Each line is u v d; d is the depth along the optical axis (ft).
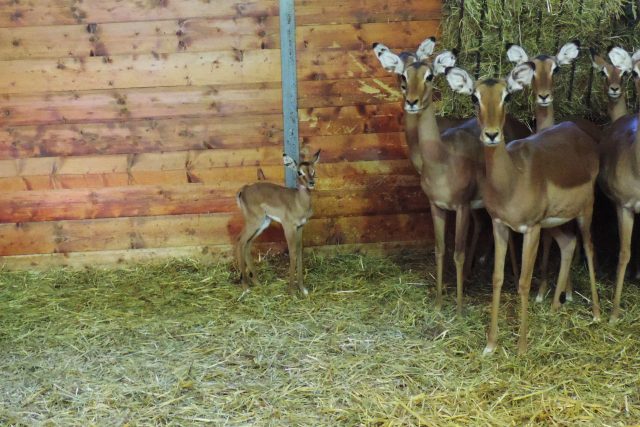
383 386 15.16
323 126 18.61
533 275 18.13
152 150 18.61
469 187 16.55
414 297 17.54
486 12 17.61
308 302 17.51
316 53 18.26
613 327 16.39
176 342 16.40
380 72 18.39
